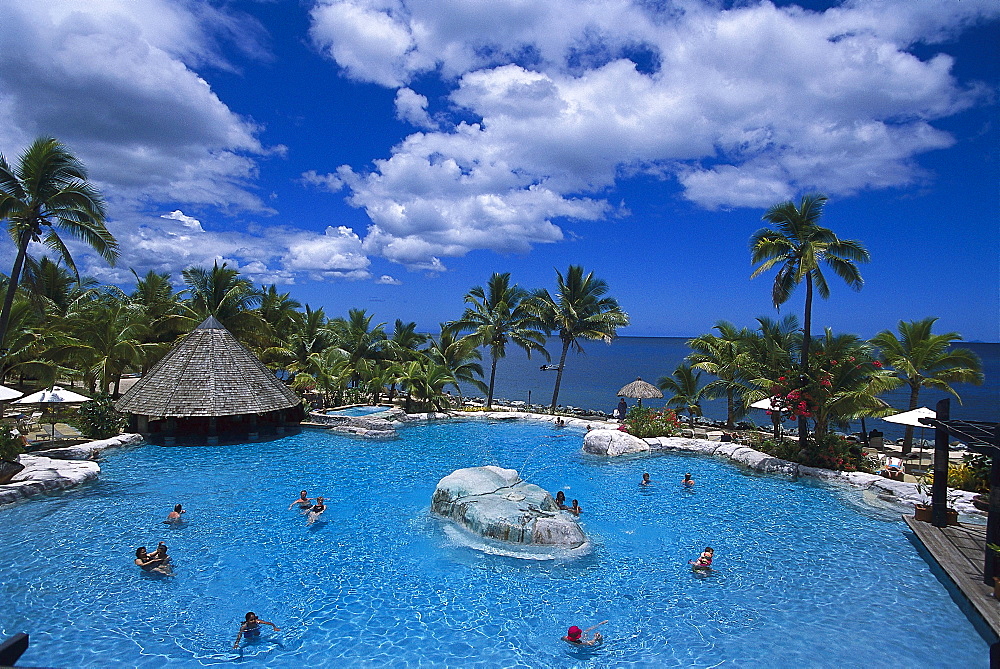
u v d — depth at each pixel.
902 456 26.88
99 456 24.53
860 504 20.00
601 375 110.81
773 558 15.23
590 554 15.17
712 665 10.27
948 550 14.34
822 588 13.44
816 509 19.48
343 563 14.21
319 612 11.83
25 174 22.52
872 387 22.91
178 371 28.62
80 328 32.62
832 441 24.38
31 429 27.17
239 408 28.19
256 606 12.00
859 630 11.54
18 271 22.83
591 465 25.67
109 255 24.38
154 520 16.95
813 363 24.58
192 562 14.06
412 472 23.45
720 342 33.62
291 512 18.00
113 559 14.09
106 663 9.87
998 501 12.50
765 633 11.39
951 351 26.69
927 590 13.38
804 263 23.19
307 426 31.95
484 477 18.53
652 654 10.59
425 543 15.55
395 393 43.28
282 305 45.91
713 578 13.91
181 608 11.83
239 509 18.19
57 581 12.85
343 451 27.06
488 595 12.70
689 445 28.28
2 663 2.39
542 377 105.25
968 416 55.19
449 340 43.31
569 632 10.92
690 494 21.22
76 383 42.28
